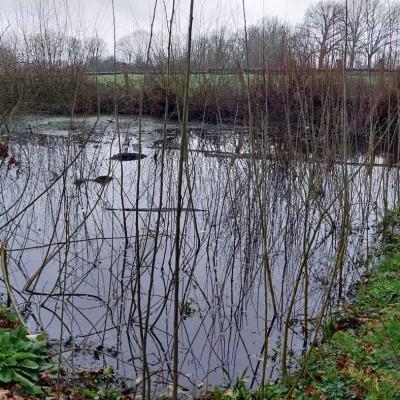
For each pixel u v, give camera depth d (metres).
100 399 4.11
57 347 4.99
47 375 4.20
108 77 19.33
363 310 5.53
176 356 3.28
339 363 4.39
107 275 6.90
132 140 16.11
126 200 9.92
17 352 4.23
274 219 8.70
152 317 5.82
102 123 18.11
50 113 17.81
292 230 7.69
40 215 9.29
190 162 11.91
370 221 9.34
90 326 5.55
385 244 7.77
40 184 11.41
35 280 6.64
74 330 5.42
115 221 8.86
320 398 3.92
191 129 16.73
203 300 6.29
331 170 8.48
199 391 4.39
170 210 7.98
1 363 3.97
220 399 4.16
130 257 7.27
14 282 6.56
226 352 5.08
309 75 7.45
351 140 9.24
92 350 4.75
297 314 5.66
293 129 11.19
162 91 16.19
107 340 5.24
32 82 15.72
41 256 7.45
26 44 16.05
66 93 15.83
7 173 12.10
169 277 6.76
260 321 5.77
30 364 4.14
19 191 10.87
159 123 18.55
